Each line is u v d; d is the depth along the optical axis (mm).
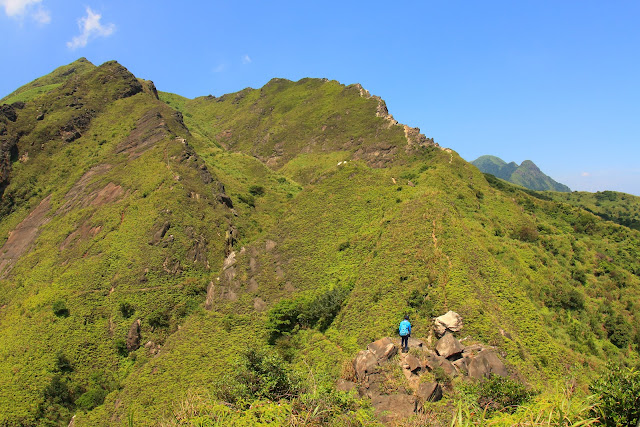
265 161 135625
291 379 15523
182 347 40312
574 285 52656
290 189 92000
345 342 32406
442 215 44531
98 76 105000
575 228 71875
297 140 135500
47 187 81125
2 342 43938
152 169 69750
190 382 34844
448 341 24453
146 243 55156
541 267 53656
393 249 41875
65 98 98500
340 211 55312
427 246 39750
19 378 39188
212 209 65125
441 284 34031
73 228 63625
